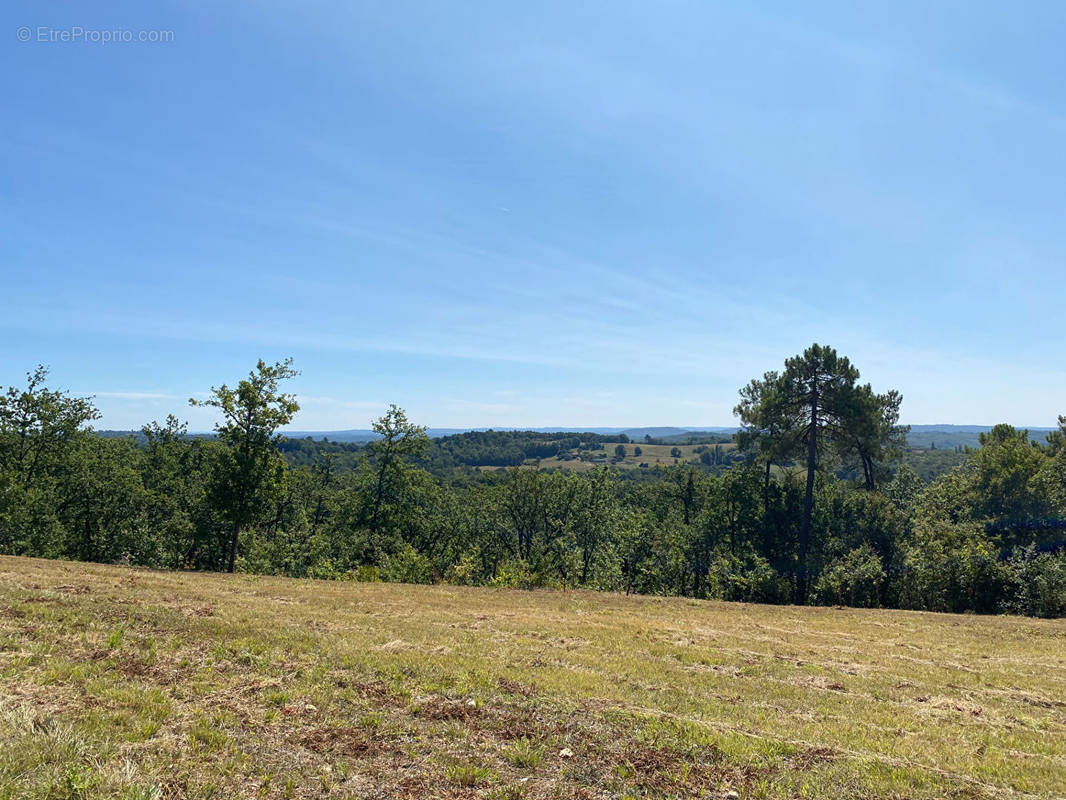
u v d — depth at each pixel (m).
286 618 14.43
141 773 5.58
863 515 38.72
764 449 37.94
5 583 14.41
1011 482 38.44
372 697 8.68
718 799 6.30
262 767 6.16
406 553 36.06
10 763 5.25
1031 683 13.12
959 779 7.14
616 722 8.35
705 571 41.94
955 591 29.95
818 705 10.57
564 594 25.50
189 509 38.81
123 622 11.23
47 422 35.78
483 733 7.65
